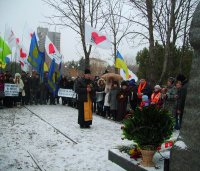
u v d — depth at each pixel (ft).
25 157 23.45
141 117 17.78
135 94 42.68
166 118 17.81
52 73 65.00
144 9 54.54
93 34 47.21
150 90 41.47
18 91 56.80
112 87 44.96
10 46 66.85
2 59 61.05
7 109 54.54
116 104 44.37
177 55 66.54
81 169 20.86
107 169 20.89
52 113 50.31
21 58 67.31
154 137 17.12
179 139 14.75
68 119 43.93
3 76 55.26
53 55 64.80
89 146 27.27
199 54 14.24
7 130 33.73
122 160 18.20
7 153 24.41
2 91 54.54
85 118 36.94
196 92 14.08
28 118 43.47
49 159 23.06
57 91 65.87
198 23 14.14
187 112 14.52
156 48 69.41
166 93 36.09
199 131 13.55
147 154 17.08
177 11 51.75
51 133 32.89
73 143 28.40
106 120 44.80
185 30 51.34
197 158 13.33
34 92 64.03
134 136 17.49
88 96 37.14
